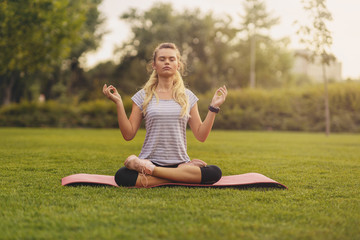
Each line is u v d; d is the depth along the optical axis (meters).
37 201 2.75
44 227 2.12
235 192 3.16
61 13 12.23
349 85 19.50
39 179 3.76
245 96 20.56
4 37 11.35
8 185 3.41
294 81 45.84
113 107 20.44
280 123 19.73
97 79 34.06
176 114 3.49
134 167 3.29
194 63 38.53
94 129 18.78
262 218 2.35
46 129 17.72
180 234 2.00
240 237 1.98
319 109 19.38
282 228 2.15
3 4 10.70
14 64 12.66
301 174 4.45
